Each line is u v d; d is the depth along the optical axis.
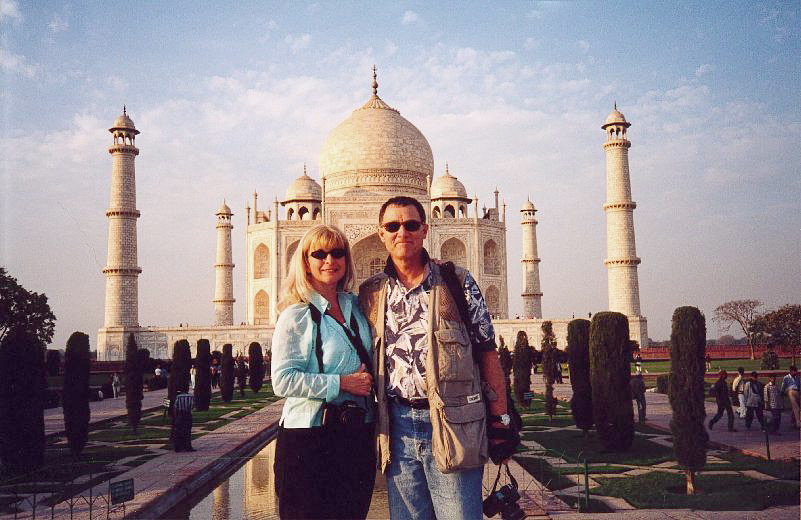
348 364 7.21
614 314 24.22
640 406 31.84
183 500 17.95
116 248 88.00
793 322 78.44
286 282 7.61
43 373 23.36
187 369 37.62
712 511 14.16
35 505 15.98
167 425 35.91
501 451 6.99
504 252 100.88
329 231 7.43
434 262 7.39
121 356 85.94
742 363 74.69
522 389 40.62
